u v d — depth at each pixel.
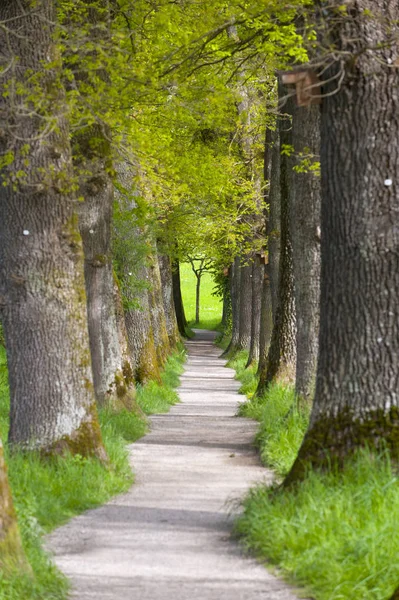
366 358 10.93
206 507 12.57
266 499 10.91
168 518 11.77
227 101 17.27
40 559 8.94
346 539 8.81
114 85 15.60
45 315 14.92
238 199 33.53
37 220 14.88
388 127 10.92
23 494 11.63
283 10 14.55
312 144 18.89
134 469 15.97
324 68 11.23
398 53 10.98
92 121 15.12
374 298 10.92
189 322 110.75
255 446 18.70
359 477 10.32
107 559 9.57
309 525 9.41
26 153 14.23
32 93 13.99
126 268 28.19
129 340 31.06
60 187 14.84
